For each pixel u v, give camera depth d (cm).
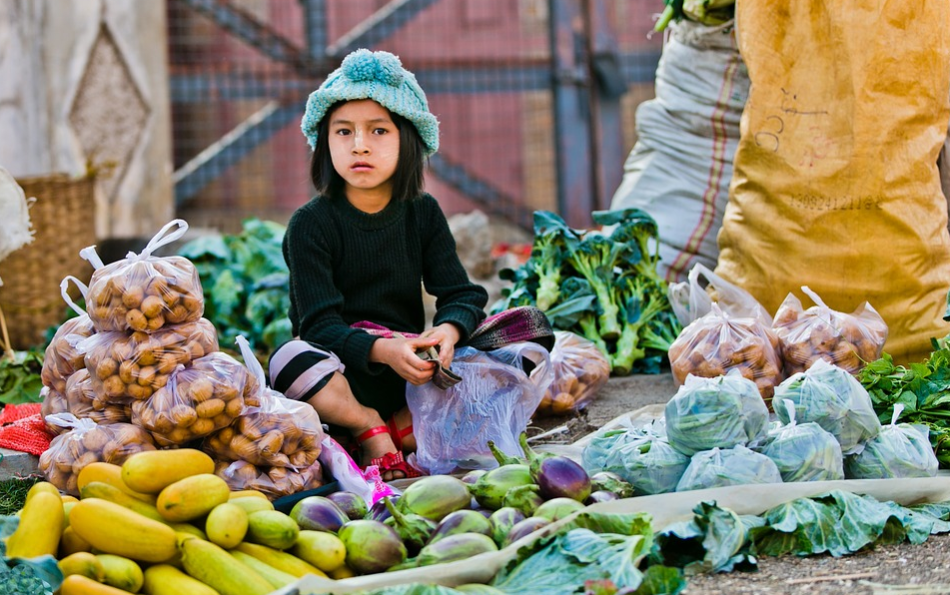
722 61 497
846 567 261
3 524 252
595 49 1077
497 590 236
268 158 1371
